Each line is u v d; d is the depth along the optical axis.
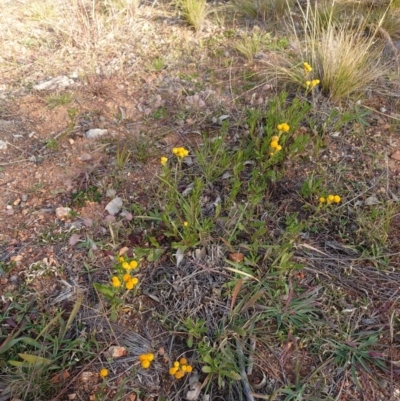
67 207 2.41
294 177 2.60
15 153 2.72
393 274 2.14
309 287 2.07
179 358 1.85
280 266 2.05
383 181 2.58
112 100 3.14
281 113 2.70
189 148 2.76
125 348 1.87
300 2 4.31
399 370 1.82
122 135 2.85
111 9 3.94
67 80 3.31
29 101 3.11
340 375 1.81
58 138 2.82
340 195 2.49
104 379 1.68
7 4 4.24
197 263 2.13
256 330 1.92
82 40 3.67
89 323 1.94
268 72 3.29
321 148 2.77
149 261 2.16
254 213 2.39
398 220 2.38
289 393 1.74
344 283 2.10
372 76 3.15
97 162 2.66
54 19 3.99
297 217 2.38
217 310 1.98
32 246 2.22
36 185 2.54
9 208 2.41
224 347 1.85
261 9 4.10
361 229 2.29
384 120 3.00
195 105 3.05
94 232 2.29
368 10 3.95
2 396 1.68
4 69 3.41
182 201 2.37
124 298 2.01
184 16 4.07
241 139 2.79
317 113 2.98
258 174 2.48
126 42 3.76
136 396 1.75
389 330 1.94
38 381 1.71
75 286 2.06
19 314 1.96
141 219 2.34
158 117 2.99
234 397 1.74
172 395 1.76
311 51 3.36
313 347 1.88
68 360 1.83
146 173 2.61
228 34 3.85
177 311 1.98
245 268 2.08
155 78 3.34
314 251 2.22
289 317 1.95
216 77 3.37
